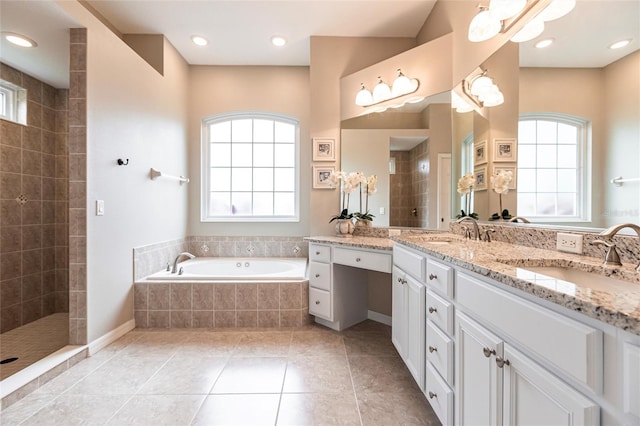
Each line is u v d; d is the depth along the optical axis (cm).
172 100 312
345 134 295
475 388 102
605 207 111
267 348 220
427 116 239
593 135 116
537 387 74
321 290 256
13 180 254
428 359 142
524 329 78
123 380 177
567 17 126
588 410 60
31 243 269
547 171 136
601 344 58
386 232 269
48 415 147
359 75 285
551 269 111
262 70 355
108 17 263
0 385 160
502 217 167
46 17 188
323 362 200
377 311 278
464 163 206
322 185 299
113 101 225
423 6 253
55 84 282
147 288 256
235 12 258
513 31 157
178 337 238
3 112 256
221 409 152
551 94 134
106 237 221
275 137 369
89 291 206
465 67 207
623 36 105
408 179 255
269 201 369
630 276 88
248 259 340
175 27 280
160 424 141
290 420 144
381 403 157
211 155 366
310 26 280
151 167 275
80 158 201
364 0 245
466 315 110
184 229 340
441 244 159
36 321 270
